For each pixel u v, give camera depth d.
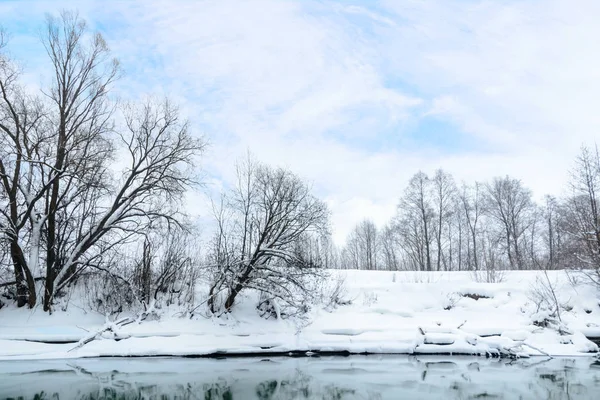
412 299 24.66
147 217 23.66
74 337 20.06
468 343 20.38
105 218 22.39
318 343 20.52
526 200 47.12
